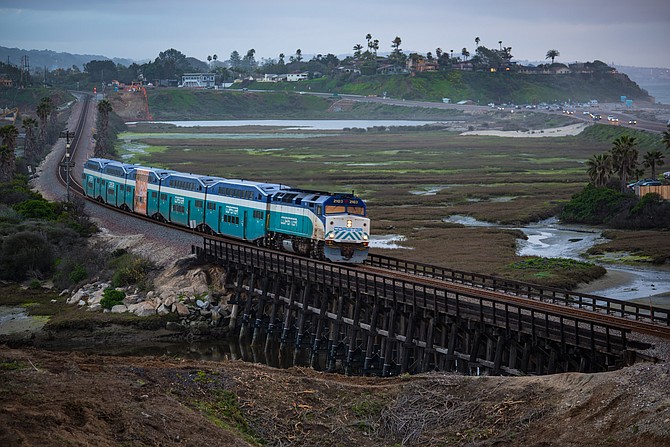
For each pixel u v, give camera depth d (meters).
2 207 103.88
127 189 101.25
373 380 38.62
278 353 62.22
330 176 175.25
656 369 32.31
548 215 130.75
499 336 44.19
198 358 60.66
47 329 64.69
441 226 116.81
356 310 54.59
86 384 32.81
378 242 103.06
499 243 102.19
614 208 124.12
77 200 109.75
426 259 90.88
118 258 79.94
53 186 136.88
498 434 31.67
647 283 81.25
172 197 88.44
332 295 58.59
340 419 34.12
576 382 33.75
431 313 48.91
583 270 84.56
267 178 168.50
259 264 64.81
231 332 66.56
